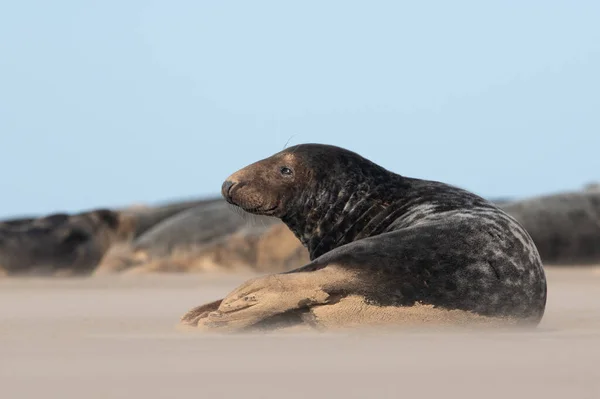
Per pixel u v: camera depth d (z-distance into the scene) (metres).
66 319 32.84
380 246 26.03
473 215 27.70
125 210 117.94
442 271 25.78
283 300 25.33
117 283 73.19
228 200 32.41
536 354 18.42
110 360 17.91
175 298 50.84
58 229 103.88
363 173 31.33
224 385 13.80
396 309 25.42
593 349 19.48
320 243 31.58
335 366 16.55
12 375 15.48
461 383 13.88
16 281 80.12
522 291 26.53
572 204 96.44
